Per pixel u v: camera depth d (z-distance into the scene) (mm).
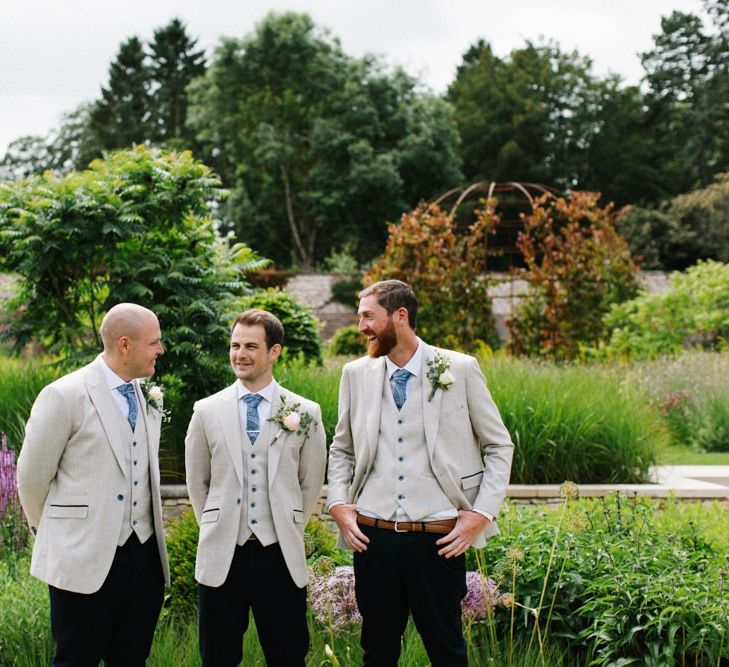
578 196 14375
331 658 3371
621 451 6840
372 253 33250
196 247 7414
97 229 6801
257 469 3213
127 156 7293
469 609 3615
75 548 3037
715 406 10227
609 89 39812
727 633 3303
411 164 32812
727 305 14445
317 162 33906
